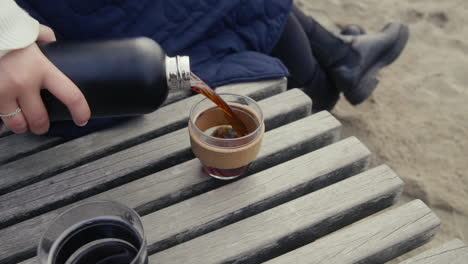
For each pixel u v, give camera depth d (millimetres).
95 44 930
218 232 985
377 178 1079
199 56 1396
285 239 992
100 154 1174
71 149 1160
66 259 807
